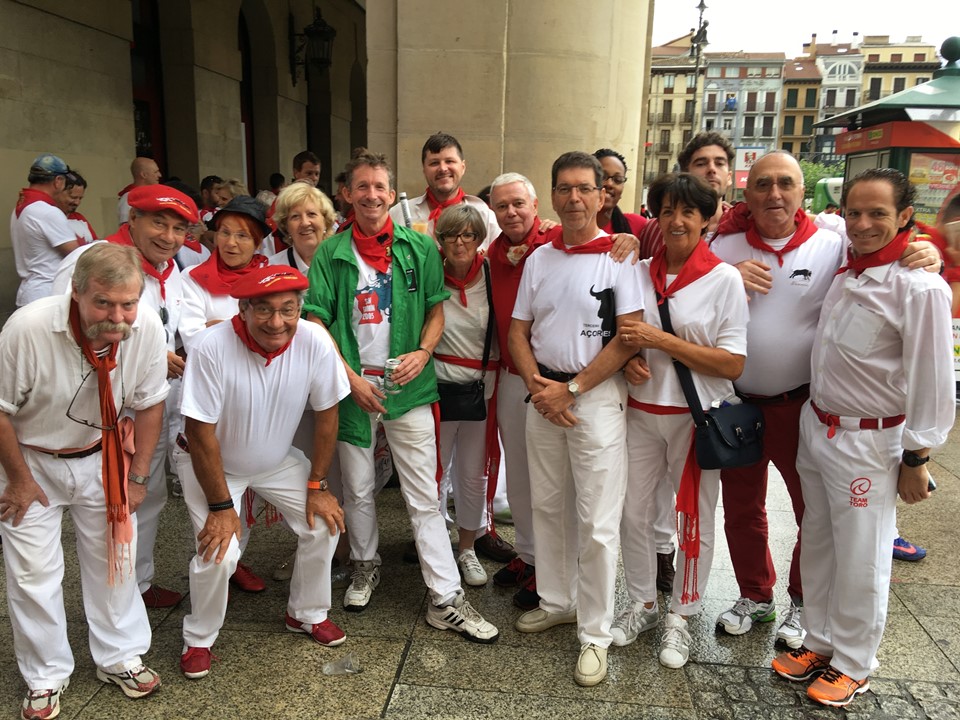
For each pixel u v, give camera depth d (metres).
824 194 6.88
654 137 79.12
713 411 2.54
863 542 2.37
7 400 2.13
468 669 2.64
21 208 4.48
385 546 3.64
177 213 2.74
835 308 2.39
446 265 2.98
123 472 2.32
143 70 8.56
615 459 2.58
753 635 2.89
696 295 2.49
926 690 2.57
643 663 2.70
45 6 6.41
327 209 3.28
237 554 2.54
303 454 2.87
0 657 2.62
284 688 2.52
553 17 4.54
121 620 2.45
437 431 2.96
